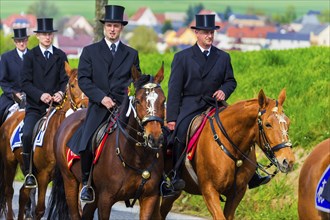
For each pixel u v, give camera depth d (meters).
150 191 11.70
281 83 20.06
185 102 12.87
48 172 14.81
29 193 15.58
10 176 16.47
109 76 12.34
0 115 17.33
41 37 15.41
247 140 11.77
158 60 26.88
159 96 10.94
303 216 10.41
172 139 12.80
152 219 12.47
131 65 12.42
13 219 16.67
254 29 191.25
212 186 12.08
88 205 12.65
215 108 12.55
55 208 13.45
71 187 12.94
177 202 17.34
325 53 22.17
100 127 12.11
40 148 14.75
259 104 11.32
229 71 12.94
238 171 12.02
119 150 11.57
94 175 12.02
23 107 16.66
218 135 11.99
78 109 14.20
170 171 12.87
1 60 17.48
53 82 15.49
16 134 15.84
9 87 17.31
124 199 11.76
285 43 179.75
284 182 16.12
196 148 12.38
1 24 165.50
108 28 12.32
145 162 11.55
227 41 185.75
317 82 19.34
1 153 16.58
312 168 10.24
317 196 9.97
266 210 15.52
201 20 12.70
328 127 17.19
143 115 10.91
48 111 15.02
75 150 12.41
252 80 21.30
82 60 12.40
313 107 17.95
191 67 12.77
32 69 15.40
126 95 11.84
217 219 11.86
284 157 10.85
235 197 12.19
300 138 17.20
